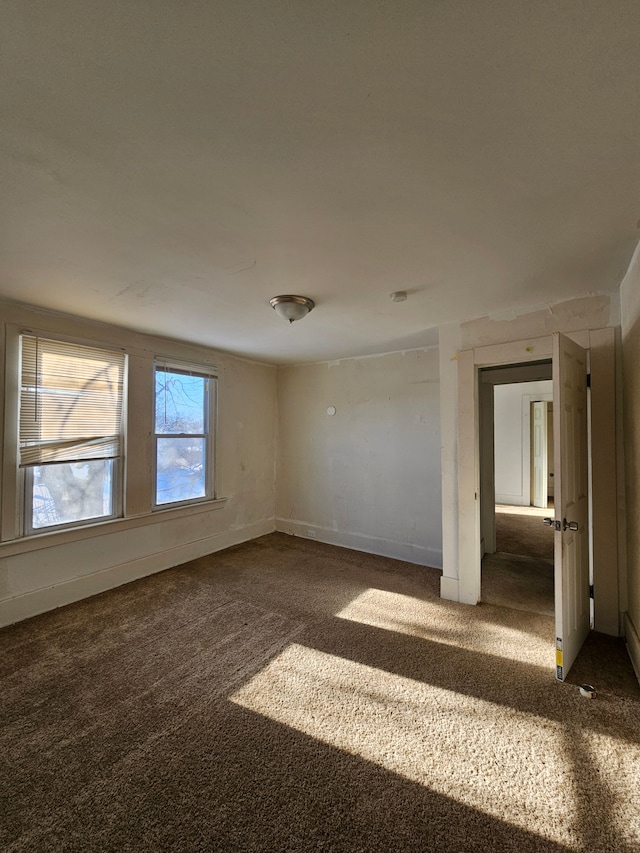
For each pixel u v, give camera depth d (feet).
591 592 8.44
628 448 7.59
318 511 15.92
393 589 10.85
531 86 3.24
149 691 6.51
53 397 9.74
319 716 5.94
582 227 5.56
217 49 2.91
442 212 5.16
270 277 7.36
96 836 4.16
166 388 12.71
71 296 8.45
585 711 6.00
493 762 5.10
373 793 4.66
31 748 5.33
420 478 13.29
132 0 2.56
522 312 9.12
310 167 4.24
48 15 2.66
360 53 2.95
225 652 7.66
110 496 11.12
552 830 4.22
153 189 4.64
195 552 13.52
